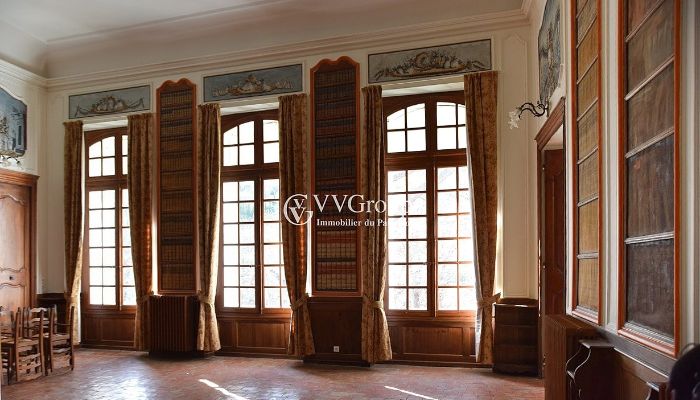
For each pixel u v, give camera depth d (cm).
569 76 418
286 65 715
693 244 199
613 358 289
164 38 764
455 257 664
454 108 679
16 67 780
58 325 737
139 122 775
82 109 818
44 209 830
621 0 274
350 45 689
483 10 643
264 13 704
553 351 364
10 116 779
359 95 682
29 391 556
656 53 232
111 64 801
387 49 675
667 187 220
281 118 706
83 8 699
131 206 765
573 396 306
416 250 677
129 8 699
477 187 625
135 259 759
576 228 386
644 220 247
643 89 249
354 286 670
